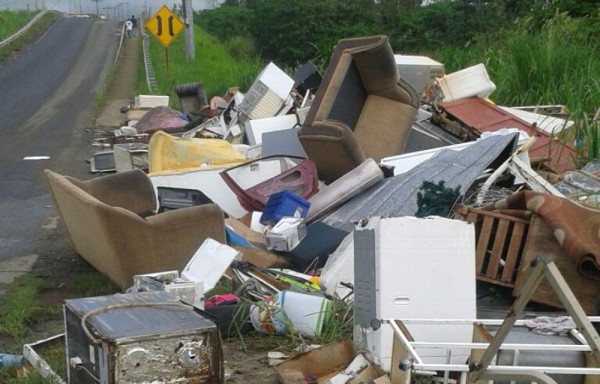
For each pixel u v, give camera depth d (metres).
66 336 4.40
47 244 8.27
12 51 41.81
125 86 29.02
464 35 27.16
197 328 3.97
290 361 4.64
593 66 12.41
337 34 30.84
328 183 8.70
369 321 4.51
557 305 5.13
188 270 5.84
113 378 3.79
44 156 14.48
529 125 9.27
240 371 4.87
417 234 4.39
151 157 9.34
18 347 5.35
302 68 13.72
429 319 4.19
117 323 4.02
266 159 8.70
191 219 6.29
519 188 6.83
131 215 6.11
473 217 5.42
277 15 31.91
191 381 3.96
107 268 6.65
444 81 10.40
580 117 9.27
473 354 3.95
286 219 6.87
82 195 6.43
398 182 7.13
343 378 4.36
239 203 8.44
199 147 9.33
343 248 5.91
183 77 27.34
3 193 11.11
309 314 5.22
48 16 64.06
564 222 5.04
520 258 5.29
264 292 5.74
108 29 55.72
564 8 18.45
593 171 7.80
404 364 3.47
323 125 8.20
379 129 9.10
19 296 6.39
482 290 5.50
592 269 4.98
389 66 8.91
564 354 3.90
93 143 15.91
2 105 23.69
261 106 12.30
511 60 13.57
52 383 4.51
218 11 49.88
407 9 31.05
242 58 32.25
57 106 23.30
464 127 9.52
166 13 26.70
